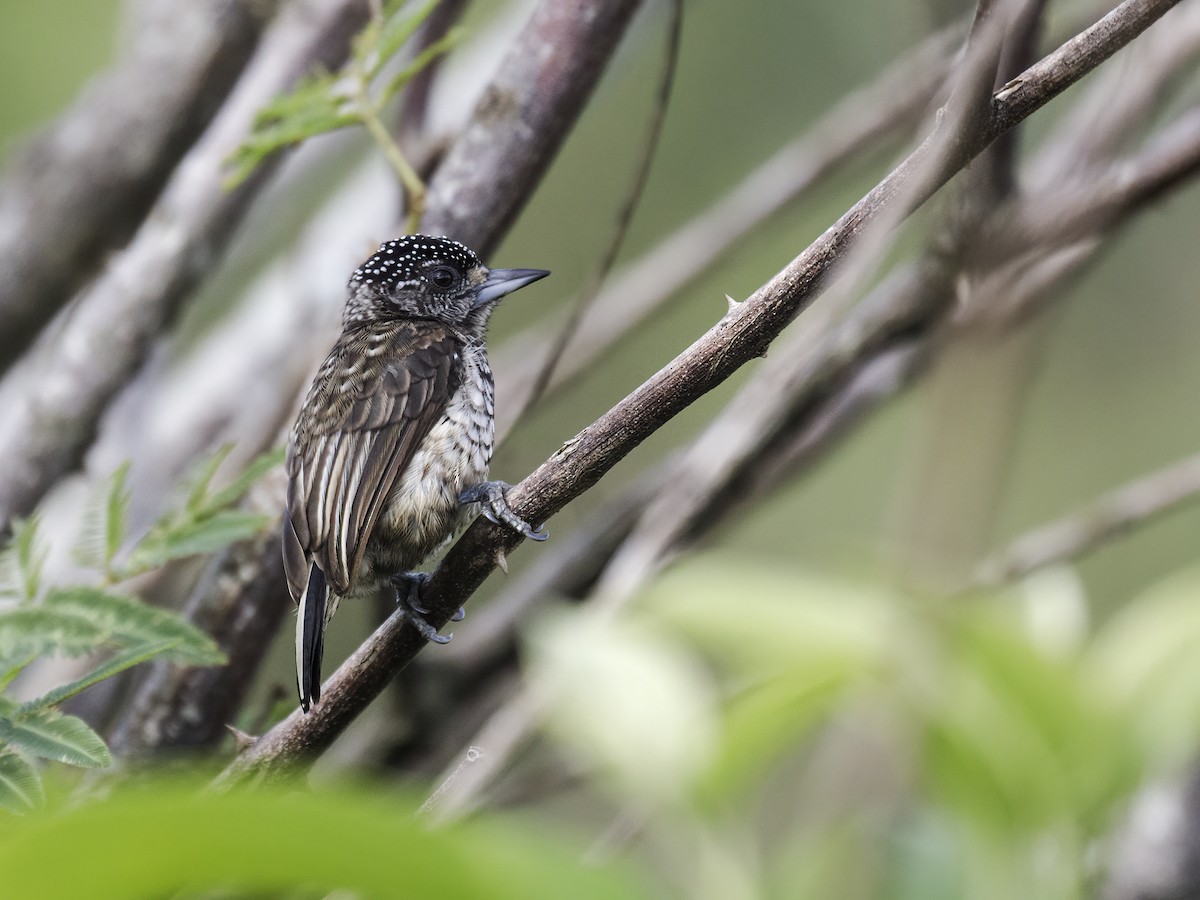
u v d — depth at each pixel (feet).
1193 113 26.89
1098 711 20.68
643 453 48.32
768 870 22.02
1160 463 49.60
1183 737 20.47
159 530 25.09
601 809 29.45
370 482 28.78
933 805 21.08
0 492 33.14
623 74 42.19
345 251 38.50
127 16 40.09
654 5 41.14
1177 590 22.13
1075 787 20.29
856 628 21.88
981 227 25.53
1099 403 50.67
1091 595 48.49
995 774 20.34
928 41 35.40
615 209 55.21
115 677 30.14
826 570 25.26
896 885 20.13
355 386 29.63
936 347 25.99
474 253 29.60
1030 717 20.63
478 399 30.71
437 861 10.02
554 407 51.88
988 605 22.12
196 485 25.49
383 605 30.32
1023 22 24.29
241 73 36.17
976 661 21.12
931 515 22.58
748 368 48.42
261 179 35.94
